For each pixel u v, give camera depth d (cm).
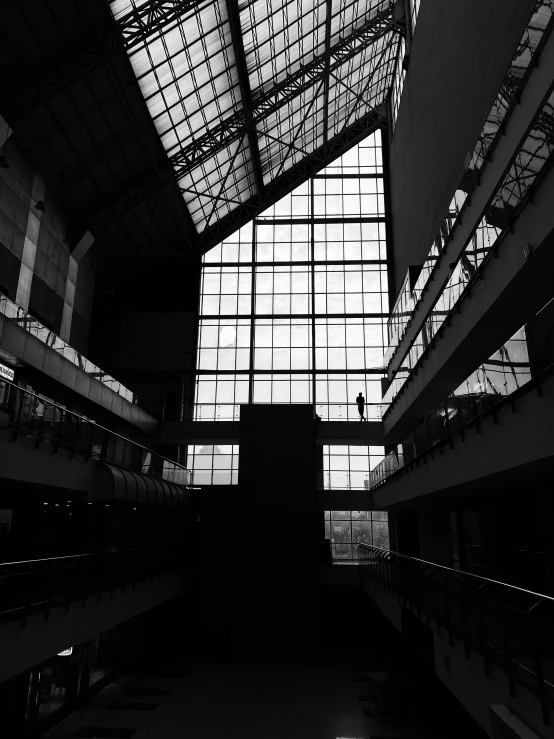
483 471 1398
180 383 4803
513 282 1306
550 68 1161
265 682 2786
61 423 1905
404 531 4022
